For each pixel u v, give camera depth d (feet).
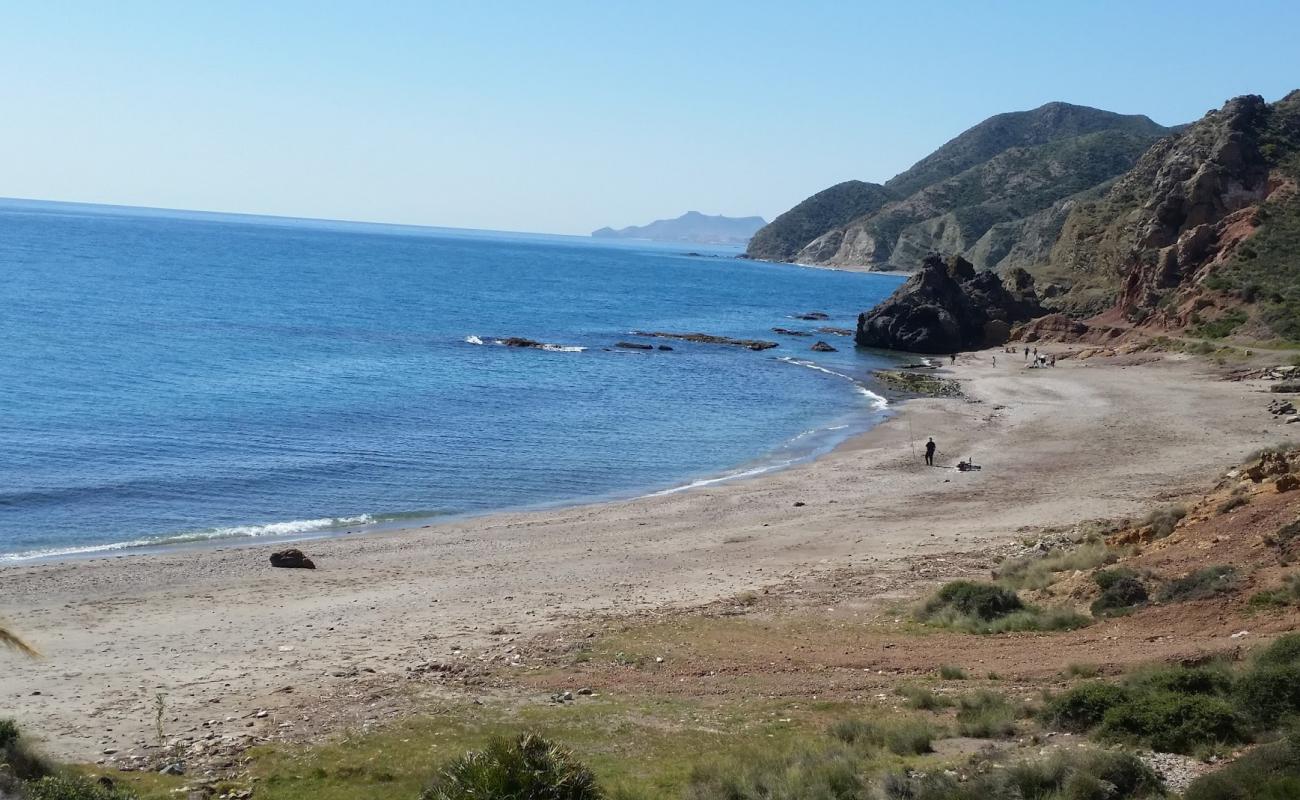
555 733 51.65
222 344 272.72
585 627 77.10
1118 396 215.51
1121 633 62.54
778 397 231.50
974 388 241.96
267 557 102.47
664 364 284.82
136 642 74.33
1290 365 229.45
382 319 367.45
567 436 178.60
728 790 40.75
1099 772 37.32
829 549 105.19
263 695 61.62
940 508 123.95
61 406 176.96
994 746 43.62
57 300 343.46
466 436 173.99
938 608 75.25
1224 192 344.08
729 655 67.36
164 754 50.96
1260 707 41.73
